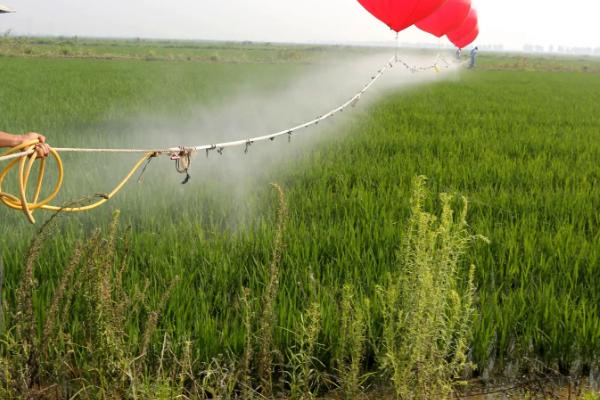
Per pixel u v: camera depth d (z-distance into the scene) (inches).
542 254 213.2
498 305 185.5
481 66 2151.8
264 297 150.8
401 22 422.3
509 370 163.2
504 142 451.2
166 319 161.2
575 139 470.0
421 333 125.0
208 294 180.9
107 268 129.2
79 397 140.7
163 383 128.2
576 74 1847.9
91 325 130.4
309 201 273.3
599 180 337.1
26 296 129.5
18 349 131.5
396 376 128.3
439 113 644.7
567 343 163.0
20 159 124.5
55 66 1342.3
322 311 165.3
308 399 141.2
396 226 245.3
